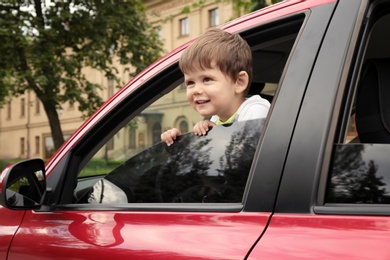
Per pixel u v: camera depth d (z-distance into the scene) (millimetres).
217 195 1400
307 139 1215
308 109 1244
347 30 1272
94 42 18766
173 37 33438
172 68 1679
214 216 1305
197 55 1569
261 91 2352
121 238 1412
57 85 18344
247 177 1352
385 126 1518
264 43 1597
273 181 1234
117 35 19312
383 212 1083
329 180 1169
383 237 1040
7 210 1792
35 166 1729
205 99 1579
